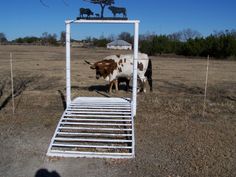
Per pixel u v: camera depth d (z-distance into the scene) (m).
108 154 8.14
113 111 11.23
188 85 21.33
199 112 13.05
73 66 34.06
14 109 13.03
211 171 7.40
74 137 9.59
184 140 9.46
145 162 7.83
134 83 11.50
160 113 12.65
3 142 9.13
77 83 21.20
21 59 42.47
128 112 11.19
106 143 9.18
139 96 16.03
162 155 8.27
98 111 11.20
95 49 78.50
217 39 54.75
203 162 7.86
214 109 13.68
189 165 7.69
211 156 8.24
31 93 16.73
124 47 85.12
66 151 8.27
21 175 7.16
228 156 8.27
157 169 7.46
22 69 29.67
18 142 9.15
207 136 9.88
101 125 10.41
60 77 24.44
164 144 9.09
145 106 13.83
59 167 7.54
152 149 8.68
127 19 11.05
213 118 12.20
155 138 9.60
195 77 26.20
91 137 9.68
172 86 20.64
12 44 103.94
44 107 13.54
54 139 8.89
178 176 7.12
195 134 10.05
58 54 55.28
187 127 10.82
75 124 10.32
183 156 8.22
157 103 14.46
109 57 15.97
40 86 19.45
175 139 9.55
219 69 33.97
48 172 7.30
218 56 54.31
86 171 7.35
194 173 7.28
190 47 57.78
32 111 12.74
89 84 20.80
